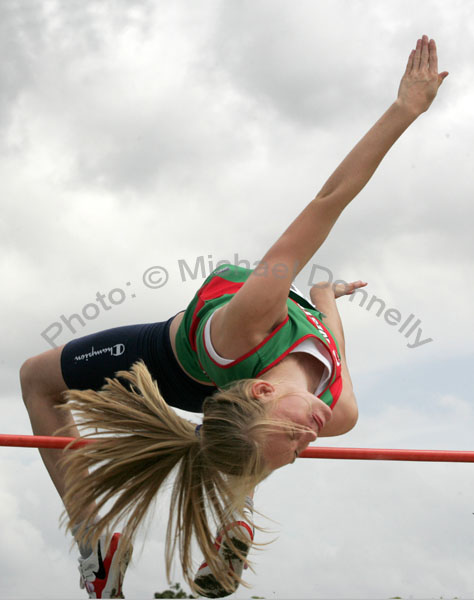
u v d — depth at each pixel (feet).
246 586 7.72
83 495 7.36
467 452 8.88
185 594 7.78
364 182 6.77
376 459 8.77
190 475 7.15
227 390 7.06
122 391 7.48
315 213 6.68
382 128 6.88
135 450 7.22
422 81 6.99
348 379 8.14
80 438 7.68
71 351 8.71
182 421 7.38
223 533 7.55
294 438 6.73
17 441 8.10
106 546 8.05
